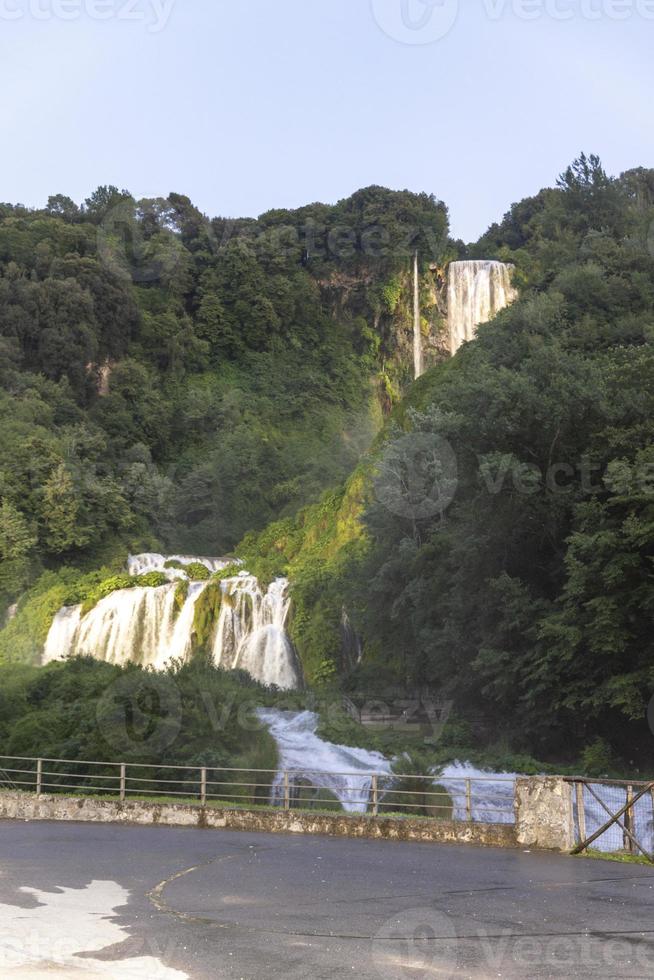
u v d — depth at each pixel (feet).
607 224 268.41
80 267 379.76
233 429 377.09
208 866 52.54
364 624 177.17
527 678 124.88
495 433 132.67
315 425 401.29
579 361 139.03
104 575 249.34
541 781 61.00
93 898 43.09
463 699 145.38
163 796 103.09
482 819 108.78
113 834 67.77
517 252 399.03
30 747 112.06
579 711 123.65
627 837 57.21
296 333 430.61
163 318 403.54
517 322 217.15
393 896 44.01
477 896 44.06
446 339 415.44
